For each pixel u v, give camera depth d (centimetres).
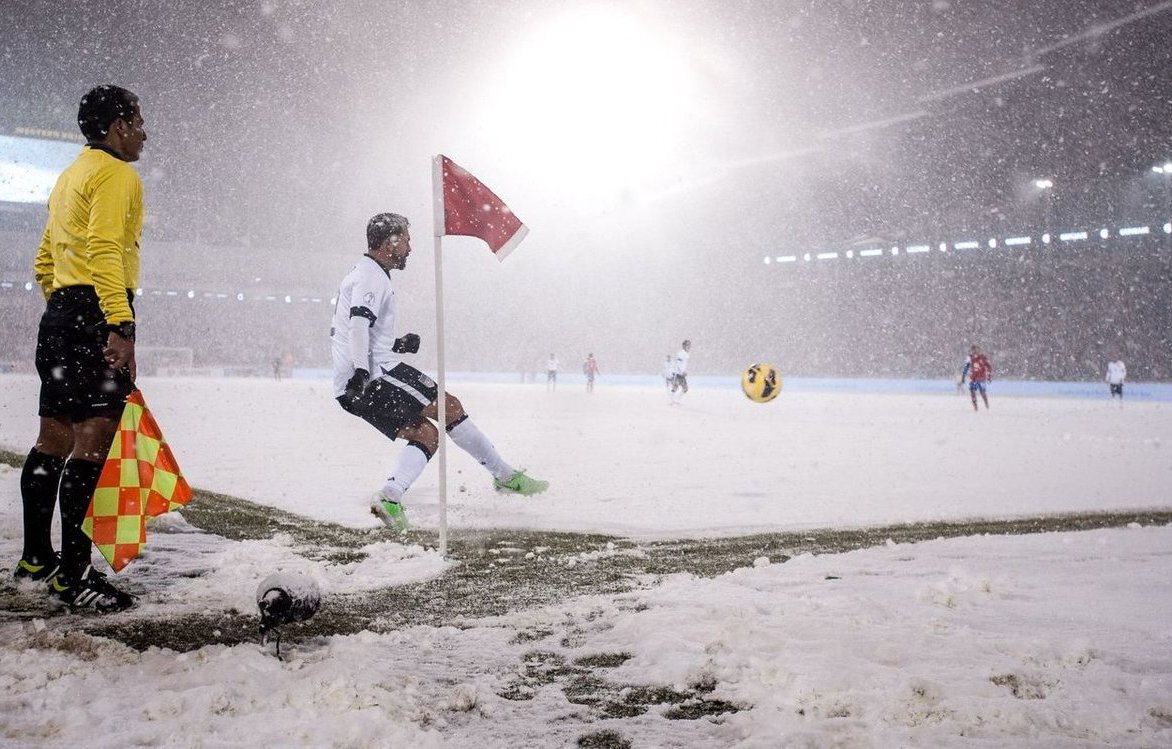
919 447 1195
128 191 316
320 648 264
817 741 186
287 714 195
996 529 537
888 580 377
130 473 321
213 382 3988
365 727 188
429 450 525
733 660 247
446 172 471
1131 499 682
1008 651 261
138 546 318
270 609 245
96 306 319
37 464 329
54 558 337
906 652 256
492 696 223
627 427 1570
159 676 224
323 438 1229
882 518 577
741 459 1007
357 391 497
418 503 625
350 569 392
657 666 249
